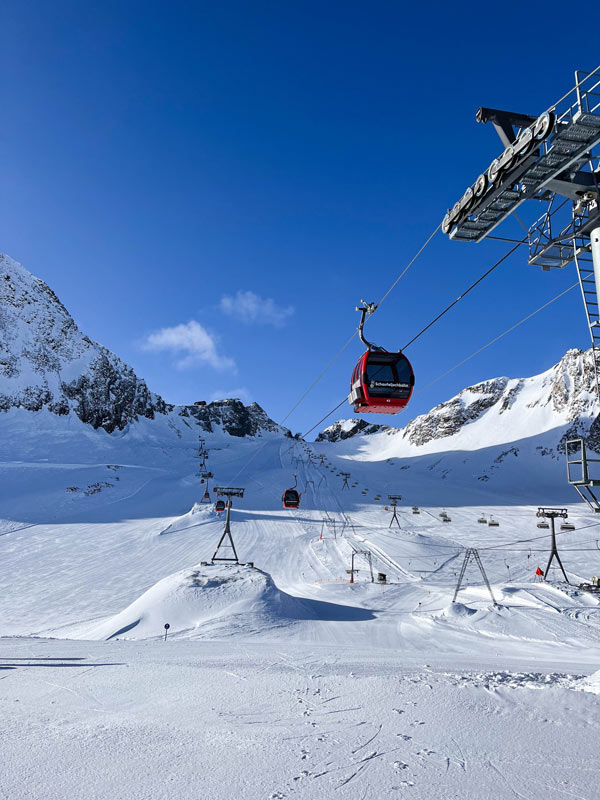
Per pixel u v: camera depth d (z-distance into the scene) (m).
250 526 104.62
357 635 31.48
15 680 9.91
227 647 20.53
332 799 4.20
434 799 4.16
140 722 6.68
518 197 9.14
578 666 18.25
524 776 4.60
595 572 76.25
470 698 7.16
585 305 9.20
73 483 142.50
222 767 4.95
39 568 74.88
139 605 39.69
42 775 4.75
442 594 52.66
